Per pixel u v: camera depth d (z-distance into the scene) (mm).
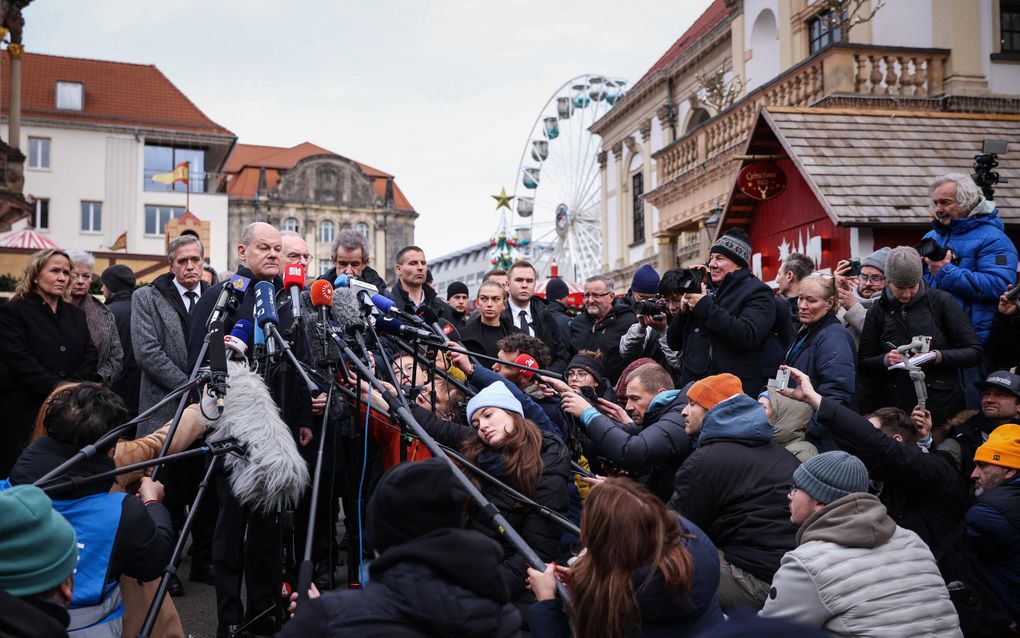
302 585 3164
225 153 54344
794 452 4551
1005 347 5473
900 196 8664
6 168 23312
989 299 5824
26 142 49844
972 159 9391
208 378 3947
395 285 7066
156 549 3398
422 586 2291
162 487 3861
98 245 50375
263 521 4488
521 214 30469
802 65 14414
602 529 2945
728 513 3820
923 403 4785
